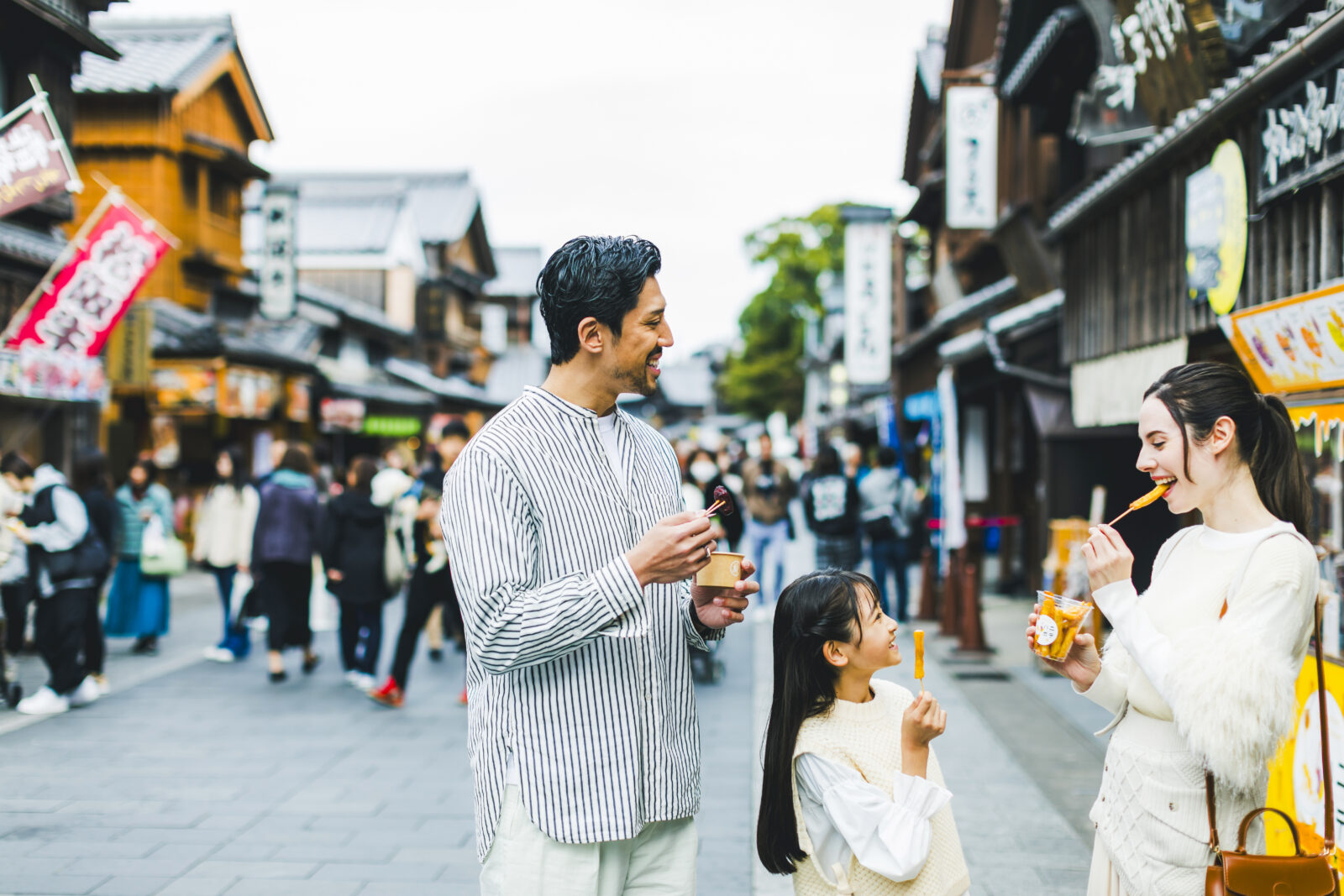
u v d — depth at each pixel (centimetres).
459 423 732
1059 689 721
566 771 198
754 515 1104
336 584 749
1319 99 435
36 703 671
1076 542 809
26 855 425
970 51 1569
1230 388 204
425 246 3247
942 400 1083
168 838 445
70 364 984
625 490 214
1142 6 589
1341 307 336
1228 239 533
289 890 390
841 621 221
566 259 204
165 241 916
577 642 186
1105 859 223
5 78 955
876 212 1872
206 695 734
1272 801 321
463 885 396
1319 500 495
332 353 2370
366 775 539
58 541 673
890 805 210
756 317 4428
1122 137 718
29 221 1022
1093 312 791
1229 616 195
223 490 892
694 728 222
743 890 388
